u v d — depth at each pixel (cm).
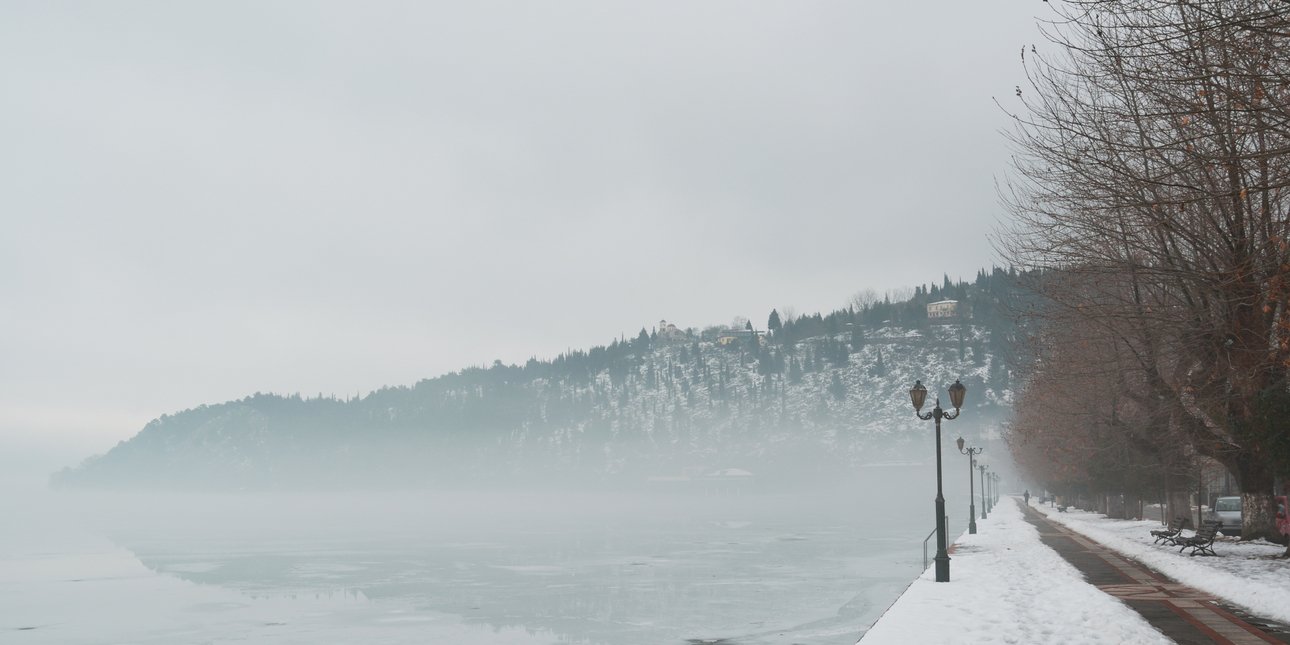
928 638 1606
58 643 4009
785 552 8044
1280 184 1748
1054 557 3350
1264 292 2277
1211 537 3070
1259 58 1667
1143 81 1967
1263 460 2795
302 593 5672
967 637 1614
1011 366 5047
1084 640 1558
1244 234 2425
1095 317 2855
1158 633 1609
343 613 4769
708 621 4184
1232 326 2575
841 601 4747
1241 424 2819
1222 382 2872
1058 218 2905
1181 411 3275
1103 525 5669
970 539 4681
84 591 5906
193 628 4350
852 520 14325
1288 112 1623
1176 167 2061
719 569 6606
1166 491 5131
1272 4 1708
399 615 4669
